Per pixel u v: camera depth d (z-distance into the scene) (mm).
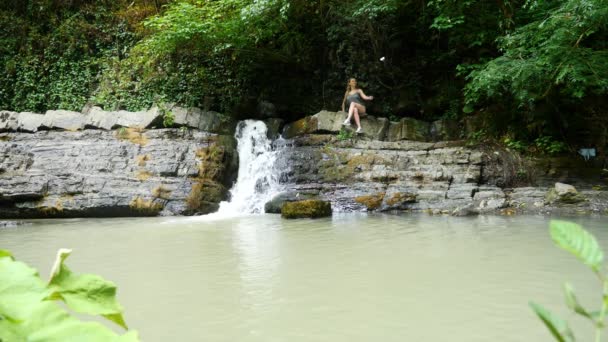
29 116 14344
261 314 4242
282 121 15586
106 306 913
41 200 12211
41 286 804
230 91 16234
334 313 4227
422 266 5820
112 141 13477
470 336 3646
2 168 12727
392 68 16250
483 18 14227
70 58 17219
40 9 17625
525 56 12320
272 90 17203
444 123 14586
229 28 15211
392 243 7367
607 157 12805
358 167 12945
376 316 4133
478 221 9508
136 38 17594
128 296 4852
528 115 13578
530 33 11922
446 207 11305
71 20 17688
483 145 13156
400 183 12398
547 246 6723
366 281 5227
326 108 16906
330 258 6406
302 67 17453
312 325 3951
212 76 16359
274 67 17359
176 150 13273
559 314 4004
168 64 16188
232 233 8844
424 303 4438
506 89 12500
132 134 13617
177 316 4234
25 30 17734
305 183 13086
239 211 12758
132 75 16344
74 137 13750
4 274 795
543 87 12562
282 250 7039
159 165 12914
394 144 13508
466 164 12352
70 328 753
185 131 13828
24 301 769
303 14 16281
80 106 16453
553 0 12164
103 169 12852
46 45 17422
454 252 6555
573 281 4973
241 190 14016
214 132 14578
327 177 12977
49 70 17219
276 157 13945
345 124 14141
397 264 5957
